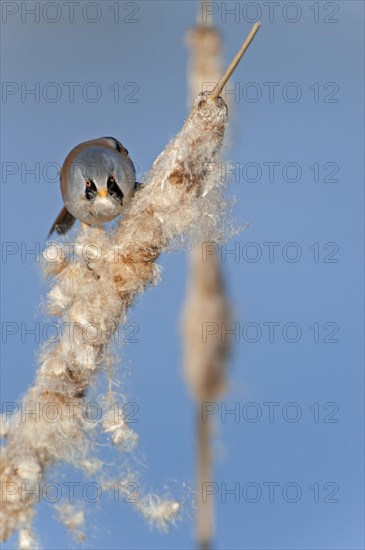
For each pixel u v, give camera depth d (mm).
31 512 6996
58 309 7035
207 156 7031
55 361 7020
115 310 7035
